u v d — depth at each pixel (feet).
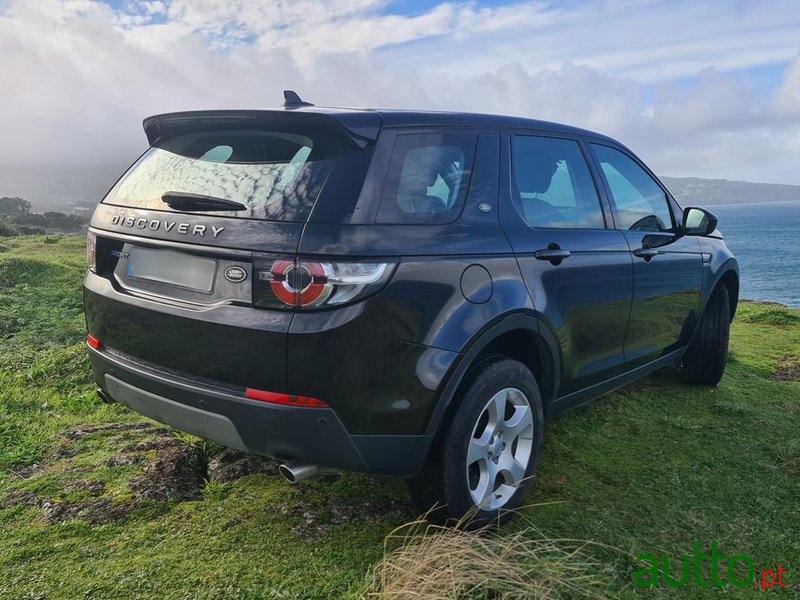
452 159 8.48
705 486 10.25
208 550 7.73
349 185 7.16
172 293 7.86
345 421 7.02
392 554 7.63
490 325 7.93
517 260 8.64
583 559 7.80
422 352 7.27
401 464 7.43
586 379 10.52
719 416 13.53
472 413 7.89
